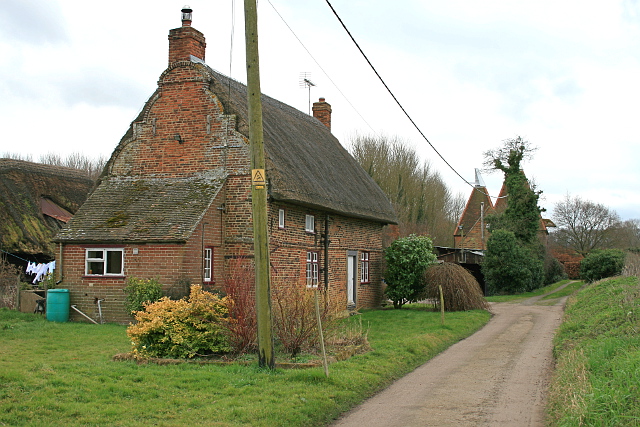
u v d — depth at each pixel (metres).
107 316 18.64
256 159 11.23
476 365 13.41
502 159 45.53
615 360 9.62
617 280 26.20
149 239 17.92
